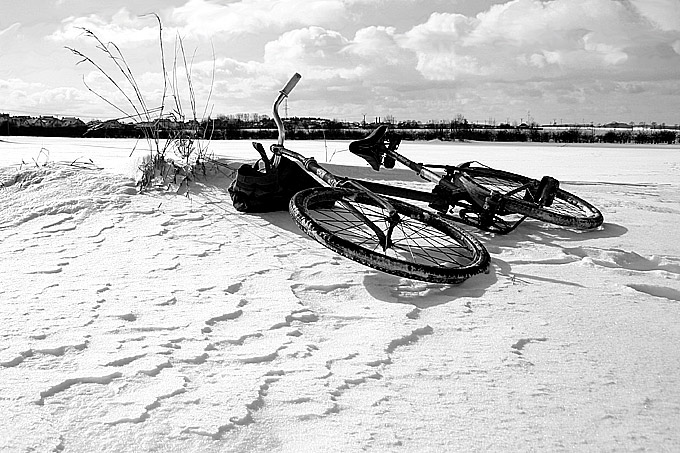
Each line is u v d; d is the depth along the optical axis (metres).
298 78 5.50
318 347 3.03
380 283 4.01
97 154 10.55
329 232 3.99
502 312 3.56
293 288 3.87
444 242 4.96
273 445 2.16
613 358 2.96
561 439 2.23
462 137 52.16
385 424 2.31
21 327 3.12
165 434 2.20
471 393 2.57
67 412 2.33
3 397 2.41
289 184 5.62
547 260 4.67
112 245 4.70
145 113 6.56
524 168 16.38
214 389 2.54
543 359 2.93
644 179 12.73
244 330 3.19
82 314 3.33
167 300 3.58
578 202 6.18
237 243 4.79
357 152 5.57
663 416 2.41
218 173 6.64
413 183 7.41
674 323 3.44
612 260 4.79
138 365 2.73
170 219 5.32
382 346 3.03
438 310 3.59
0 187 6.04
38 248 4.61
